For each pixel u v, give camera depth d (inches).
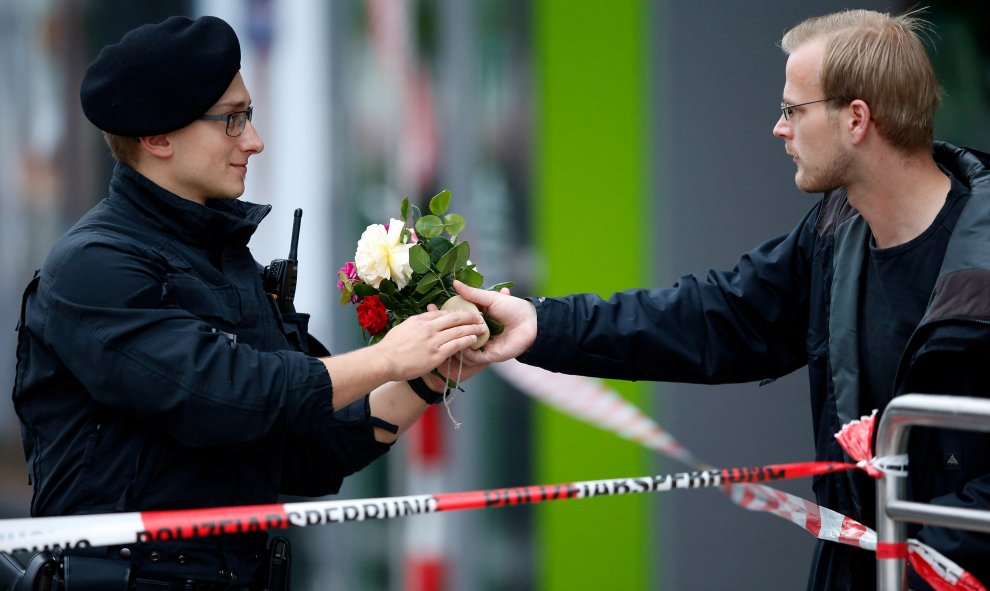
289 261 376.5
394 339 345.4
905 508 310.7
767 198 611.2
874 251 352.2
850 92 340.2
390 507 304.8
